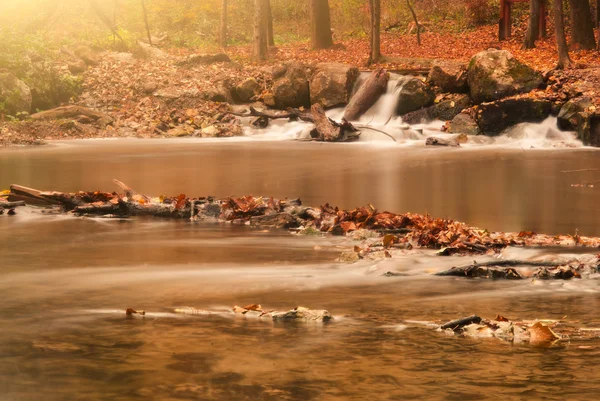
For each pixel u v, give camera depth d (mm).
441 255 8516
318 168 20672
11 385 4203
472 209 13086
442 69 33062
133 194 12812
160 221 11461
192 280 7230
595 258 7961
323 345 5012
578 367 4535
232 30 51031
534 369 4496
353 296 6582
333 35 51562
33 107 33656
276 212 11641
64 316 5820
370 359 4695
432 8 52156
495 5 50375
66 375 4375
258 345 5008
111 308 6094
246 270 7734
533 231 10719
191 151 25859
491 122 29328
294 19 54375
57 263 8078
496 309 6094
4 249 8953
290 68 35656
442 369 4496
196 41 48438
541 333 5191
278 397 4020
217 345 5000
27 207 12656
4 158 23297
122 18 50781
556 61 35031
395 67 37750
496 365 4574
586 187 16469
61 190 15859
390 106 32969
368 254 8539
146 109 34531
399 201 14094
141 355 4773
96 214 12109
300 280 7246
